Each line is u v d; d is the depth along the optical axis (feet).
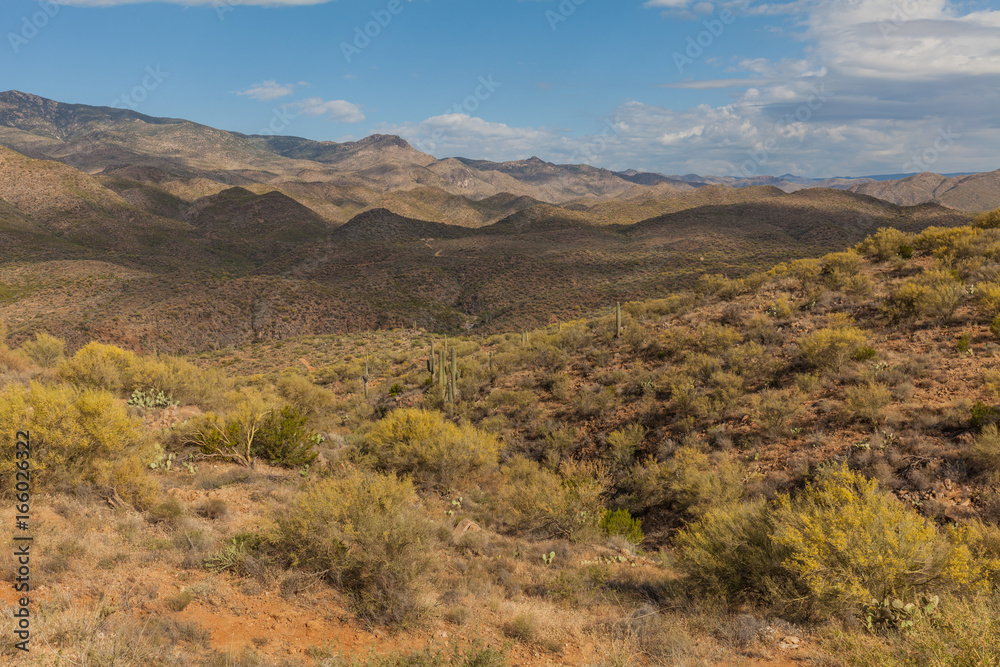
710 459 50.70
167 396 64.13
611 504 49.65
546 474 50.31
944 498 36.11
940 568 20.01
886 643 18.17
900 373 53.06
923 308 64.44
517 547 33.58
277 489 37.11
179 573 20.98
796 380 57.93
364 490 25.16
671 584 26.73
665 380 68.54
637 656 18.76
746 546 24.09
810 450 46.80
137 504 28.76
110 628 15.67
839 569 20.33
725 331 74.49
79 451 29.07
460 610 21.18
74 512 25.20
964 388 47.80
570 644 19.74
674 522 44.75
